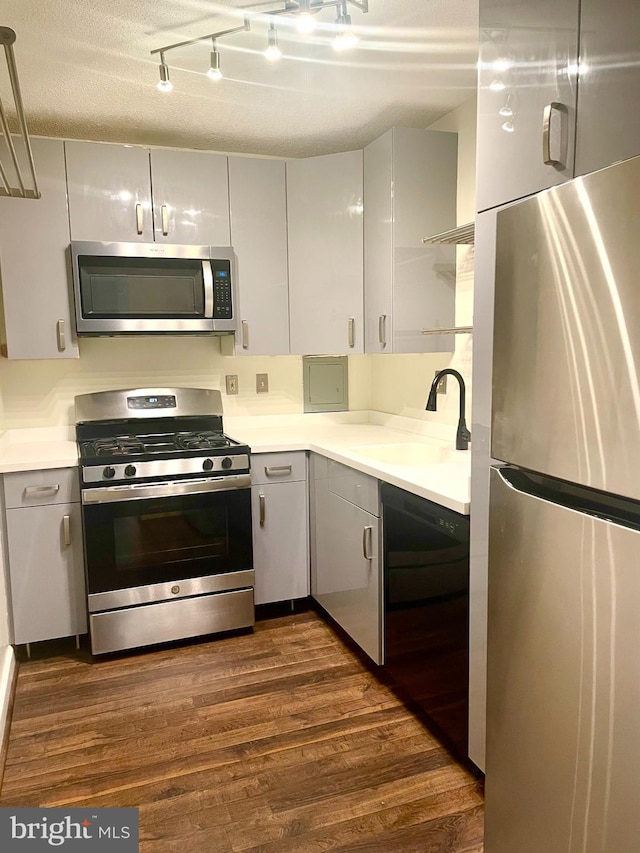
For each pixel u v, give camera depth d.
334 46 1.82
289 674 2.51
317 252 3.07
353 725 2.16
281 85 2.41
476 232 1.65
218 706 2.29
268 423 3.47
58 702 2.33
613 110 1.16
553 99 1.33
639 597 1.02
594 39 1.20
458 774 1.90
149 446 2.83
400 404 3.34
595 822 1.14
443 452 2.72
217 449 2.75
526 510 1.30
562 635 1.21
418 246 2.76
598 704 1.12
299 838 1.66
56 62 2.18
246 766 1.95
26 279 2.67
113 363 3.16
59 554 2.63
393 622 2.28
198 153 2.88
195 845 1.64
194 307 2.88
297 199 3.06
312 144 3.13
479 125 1.62
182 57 2.16
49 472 2.59
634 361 1.00
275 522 2.99
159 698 2.35
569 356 1.15
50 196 2.68
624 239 1.01
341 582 2.70
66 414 3.09
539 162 1.38
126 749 2.04
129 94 2.48
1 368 2.97
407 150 2.69
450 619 1.89
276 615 3.10
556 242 1.17
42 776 1.92
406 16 1.91
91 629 2.62
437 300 2.81
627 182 1.00
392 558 2.25
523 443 1.31
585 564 1.13
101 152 2.73
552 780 1.26
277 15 1.86
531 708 1.32
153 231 2.84
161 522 2.69
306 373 3.53
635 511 1.08
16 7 1.82
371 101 2.60
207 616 2.80
